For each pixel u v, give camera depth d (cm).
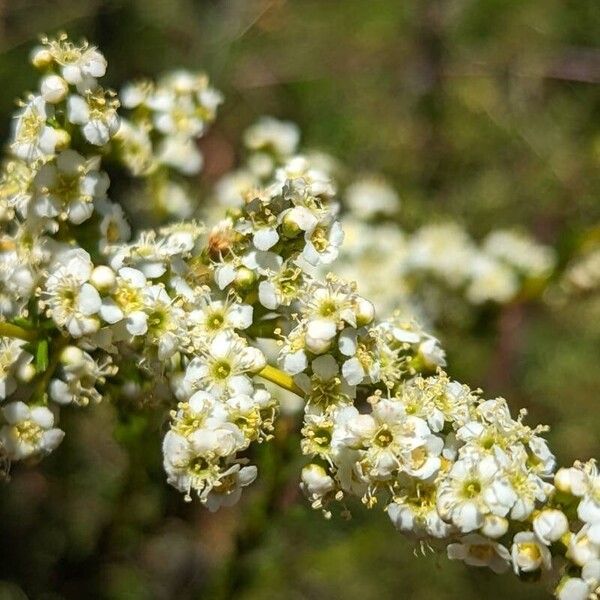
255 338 11
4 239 11
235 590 14
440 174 23
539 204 23
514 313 20
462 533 10
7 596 17
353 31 24
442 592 19
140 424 13
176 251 11
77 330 10
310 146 23
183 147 14
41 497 18
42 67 11
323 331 10
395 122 23
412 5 24
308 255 11
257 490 15
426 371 11
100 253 11
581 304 20
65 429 16
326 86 23
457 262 18
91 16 22
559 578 10
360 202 18
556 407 21
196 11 23
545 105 24
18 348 11
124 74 22
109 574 17
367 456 10
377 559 18
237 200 14
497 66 24
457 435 10
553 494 10
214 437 10
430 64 24
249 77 23
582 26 25
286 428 13
